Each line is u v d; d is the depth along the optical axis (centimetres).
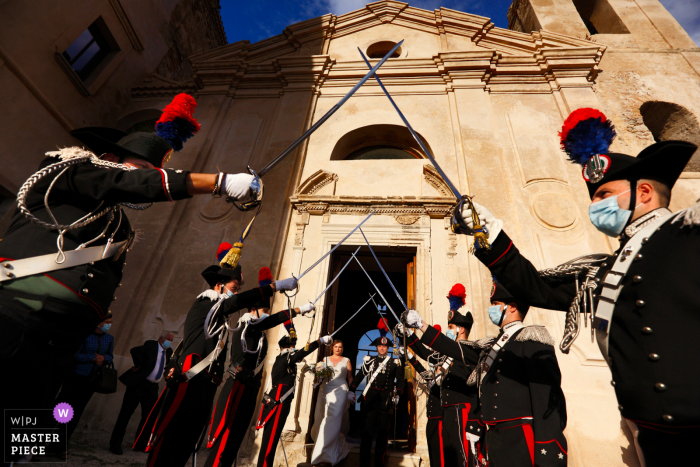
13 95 645
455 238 609
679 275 95
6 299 105
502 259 138
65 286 114
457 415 315
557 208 620
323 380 462
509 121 725
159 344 510
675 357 89
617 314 107
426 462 451
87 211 124
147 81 916
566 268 148
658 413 90
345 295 1075
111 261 131
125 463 379
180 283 620
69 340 117
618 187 130
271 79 855
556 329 520
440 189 661
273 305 582
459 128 721
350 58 870
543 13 927
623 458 434
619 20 915
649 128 804
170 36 1038
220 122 802
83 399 398
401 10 912
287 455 454
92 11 788
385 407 445
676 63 793
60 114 722
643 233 112
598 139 137
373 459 462
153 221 679
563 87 748
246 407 333
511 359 223
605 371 480
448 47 855
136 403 440
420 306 568
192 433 228
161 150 157
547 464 178
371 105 787
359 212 650
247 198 129
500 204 635
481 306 549
